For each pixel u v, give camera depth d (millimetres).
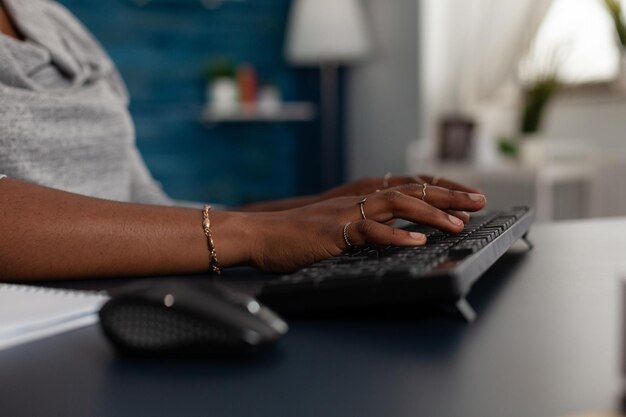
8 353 425
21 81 915
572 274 617
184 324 392
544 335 421
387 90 4422
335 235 595
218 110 4375
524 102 3328
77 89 1036
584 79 3338
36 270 602
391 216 603
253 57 4695
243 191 4773
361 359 386
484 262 521
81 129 966
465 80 3873
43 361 407
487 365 367
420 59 4113
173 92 4547
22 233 595
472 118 3582
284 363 385
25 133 853
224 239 624
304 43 4234
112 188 1038
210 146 4668
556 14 3498
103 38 4383
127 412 326
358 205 609
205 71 4574
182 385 358
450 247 538
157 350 401
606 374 348
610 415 293
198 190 4668
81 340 448
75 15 4312
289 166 4844
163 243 617
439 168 3168
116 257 609
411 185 638
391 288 449
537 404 313
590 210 3021
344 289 459
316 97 4844
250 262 633
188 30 4543
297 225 619
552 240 835
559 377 346
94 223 610
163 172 4582
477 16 3787
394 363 377
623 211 2943
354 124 4758
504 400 319
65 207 613
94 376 378
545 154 3018
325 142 4715
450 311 458
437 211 593
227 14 4613
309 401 329
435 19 4070
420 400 323
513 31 3578
